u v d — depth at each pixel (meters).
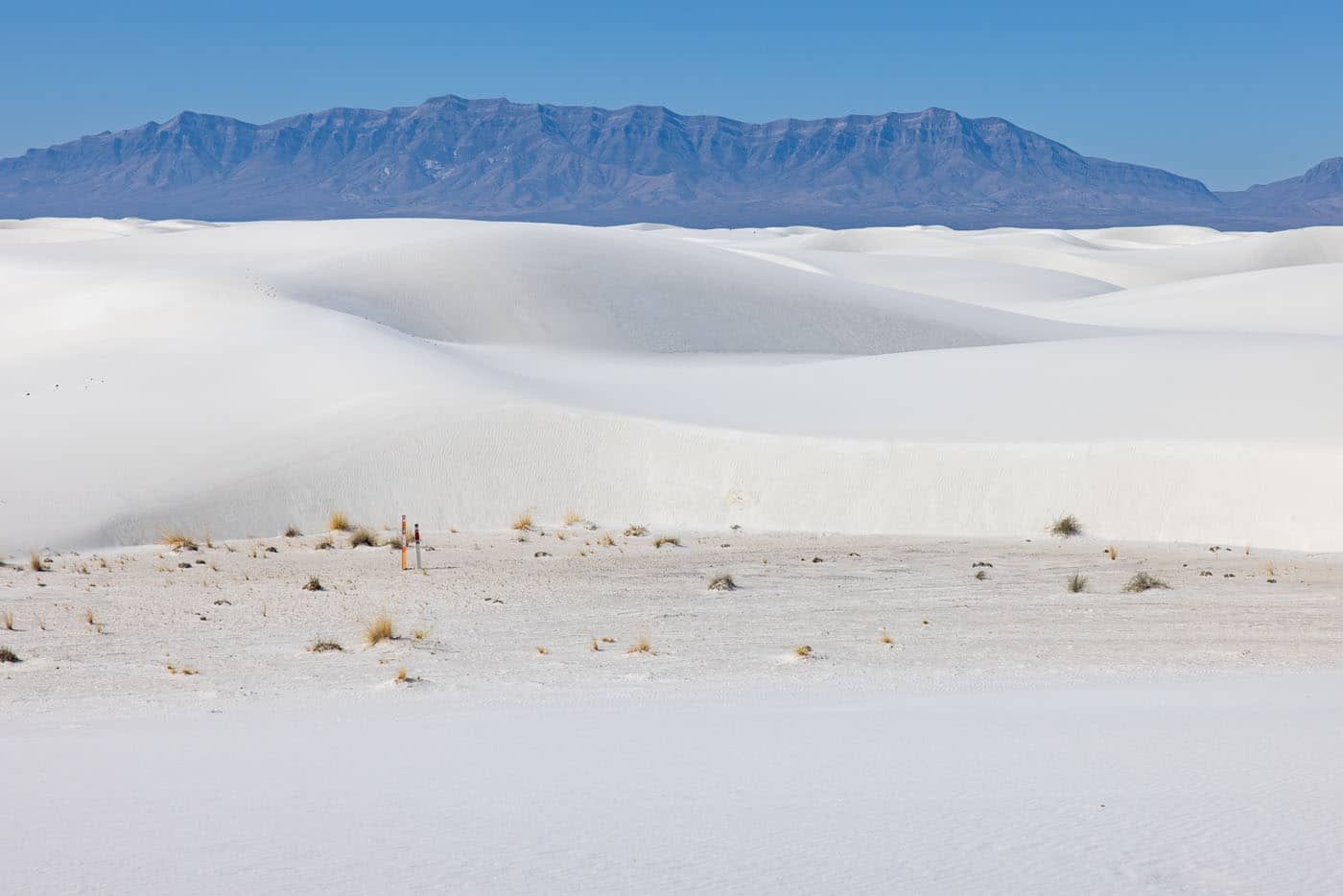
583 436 37.25
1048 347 45.16
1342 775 7.53
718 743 9.21
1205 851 5.94
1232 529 29.28
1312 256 199.50
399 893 5.44
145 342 48.53
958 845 6.09
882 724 9.97
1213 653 15.51
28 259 73.56
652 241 89.25
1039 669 14.43
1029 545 29.16
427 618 20.11
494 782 7.89
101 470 36.91
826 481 33.81
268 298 55.75
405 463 36.50
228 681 14.47
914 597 21.73
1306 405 34.06
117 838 6.54
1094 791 7.20
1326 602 20.36
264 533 34.16
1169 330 81.31
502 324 67.12
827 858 5.91
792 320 73.19
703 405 40.91
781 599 21.70
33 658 16.48
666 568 26.25
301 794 7.61
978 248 196.25
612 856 6.02
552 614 20.31
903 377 42.91
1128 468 31.58
